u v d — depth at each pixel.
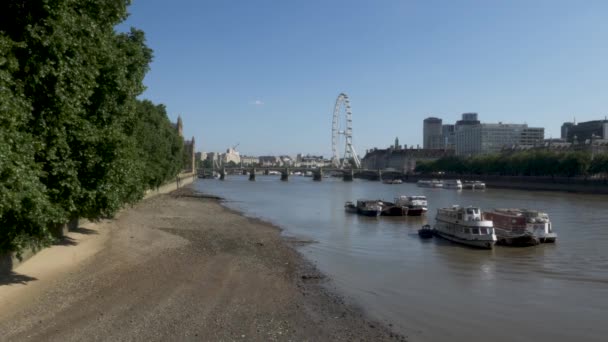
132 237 54.88
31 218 24.80
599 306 33.94
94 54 30.78
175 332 24.11
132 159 46.38
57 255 41.00
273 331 25.44
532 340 27.03
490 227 59.78
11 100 22.91
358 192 185.75
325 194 171.12
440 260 51.12
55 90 26.64
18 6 25.88
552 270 46.28
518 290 38.34
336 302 32.75
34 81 26.05
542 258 52.75
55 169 29.38
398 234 71.31
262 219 88.19
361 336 25.97
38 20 26.12
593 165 185.62
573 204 121.31
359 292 36.44
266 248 53.75
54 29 25.78
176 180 187.62
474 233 59.69
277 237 64.06
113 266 38.31
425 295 36.31
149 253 45.47
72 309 26.70
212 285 34.34
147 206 100.44
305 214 99.19
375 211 95.56
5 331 22.91
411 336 27.02
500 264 49.28
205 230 67.38
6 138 22.00
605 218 90.06
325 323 27.73
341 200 139.88
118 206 40.94
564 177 198.62
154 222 73.75
